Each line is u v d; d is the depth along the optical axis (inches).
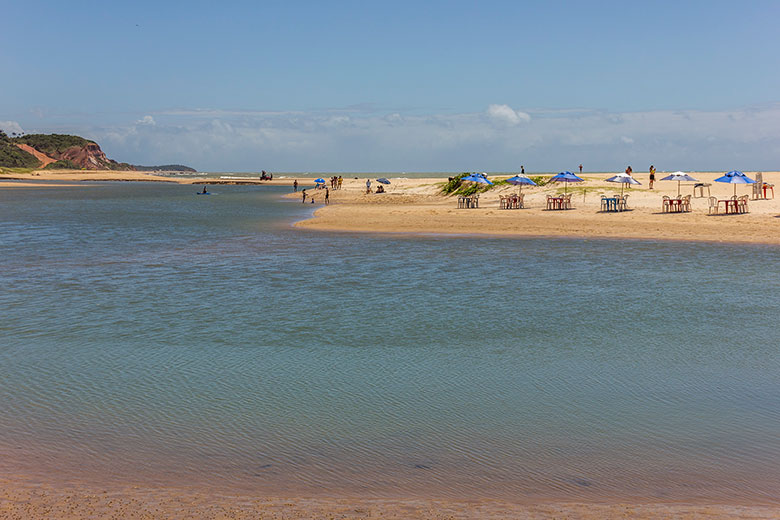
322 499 283.7
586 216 1833.2
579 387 447.5
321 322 642.2
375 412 399.9
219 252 1214.9
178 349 543.8
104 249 1268.5
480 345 554.9
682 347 546.3
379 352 534.6
